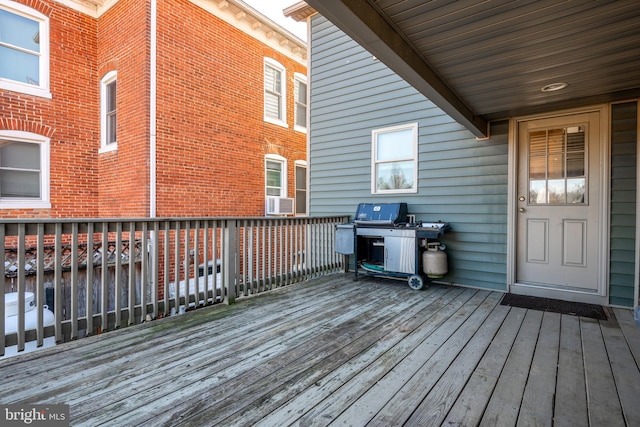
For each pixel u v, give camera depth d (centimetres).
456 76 280
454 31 214
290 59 886
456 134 455
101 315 271
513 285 411
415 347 247
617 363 222
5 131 564
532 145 407
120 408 170
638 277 344
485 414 167
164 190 605
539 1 185
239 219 375
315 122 608
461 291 418
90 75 665
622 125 352
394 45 214
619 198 355
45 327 244
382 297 389
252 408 171
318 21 604
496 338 265
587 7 189
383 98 525
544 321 306
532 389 190
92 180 669
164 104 604
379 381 198
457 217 455
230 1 689
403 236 435
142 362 222
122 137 623
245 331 279
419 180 488
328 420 162
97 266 528
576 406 173
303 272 473
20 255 229
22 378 200
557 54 243
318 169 604
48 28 608
